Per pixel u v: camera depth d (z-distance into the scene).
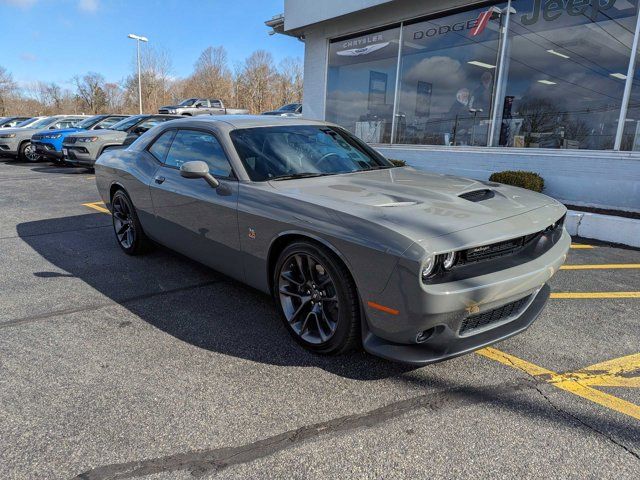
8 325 3.21
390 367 2.69
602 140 6.91
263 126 3.72
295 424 2.18
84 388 2.45
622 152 6.52
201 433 2.11
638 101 6.47
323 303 2.74
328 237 2.52
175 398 2.37
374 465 1.92
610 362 2.78
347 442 2.06
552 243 2.82
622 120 6.63
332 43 10.83
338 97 10.91
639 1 6.24
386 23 9.48
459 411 2.29
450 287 2.19
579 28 6.94
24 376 2.56
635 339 3.09
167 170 4.01
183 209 3.69
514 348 2.95
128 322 3.27
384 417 2.24
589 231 5.88
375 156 4.05
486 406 2.34
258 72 65.56
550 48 7.31
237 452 1.99
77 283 4.06
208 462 1.93
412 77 9.34
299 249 2.73
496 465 1.93
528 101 7.72
